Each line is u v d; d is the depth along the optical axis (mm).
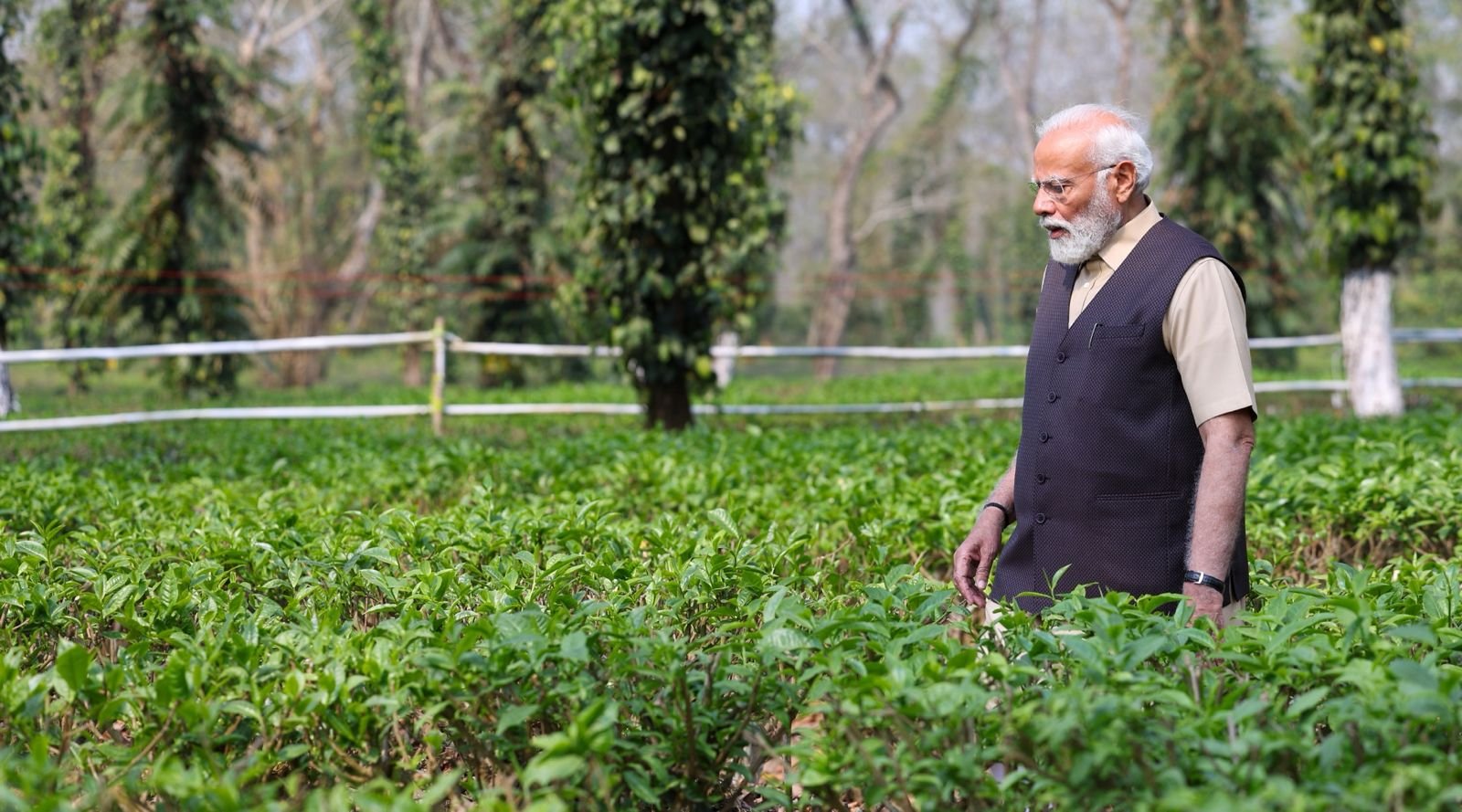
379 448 8461
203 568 3709
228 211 18406
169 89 17281
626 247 10172
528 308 21312
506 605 3191
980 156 46594
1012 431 8453
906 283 43500
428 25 29188
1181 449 3230
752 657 2883
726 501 5371
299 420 13414
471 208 21234
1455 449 6277
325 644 2877
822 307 36031
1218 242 21578
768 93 14648
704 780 2783
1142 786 2223
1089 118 3225
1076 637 2775
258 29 26766
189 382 18188
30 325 20906
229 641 2881
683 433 8453
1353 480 5230
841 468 6328
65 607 3506
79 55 19516
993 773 3184
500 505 5320
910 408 13836
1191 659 2637
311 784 2797
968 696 2373
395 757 2877
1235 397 3084
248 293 21062
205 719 2576
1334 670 2473
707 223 10148
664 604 3404
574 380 22672
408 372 24391
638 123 9898
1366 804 1985
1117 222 3248
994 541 3598
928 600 2959
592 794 2490
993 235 48469
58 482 5984
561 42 10211
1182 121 21125
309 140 30734
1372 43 11914
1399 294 36875
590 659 2719
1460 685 2412
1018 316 42156
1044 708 2391
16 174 13359
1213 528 3059
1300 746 2180
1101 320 3252
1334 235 12562
